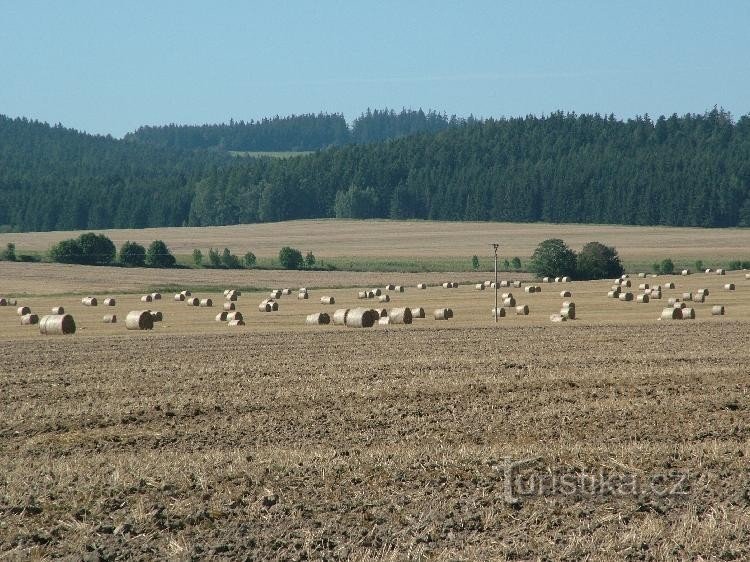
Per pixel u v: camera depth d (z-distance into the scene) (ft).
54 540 139.85
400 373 308.19
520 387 277.23
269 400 257.96
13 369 329.72
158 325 554.05
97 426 228.43
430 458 182.19
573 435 208.44
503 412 237.66
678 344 404.77
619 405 244.83
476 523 143.84
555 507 151.12
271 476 169.89
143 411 244.63
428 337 442.50
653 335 448.24
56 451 200.54
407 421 227.40
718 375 300.61
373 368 321.52
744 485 162.30
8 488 164.96
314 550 133.28
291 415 236.63
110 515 150.20
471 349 386.93
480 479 167.53
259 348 396.57
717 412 235.61
